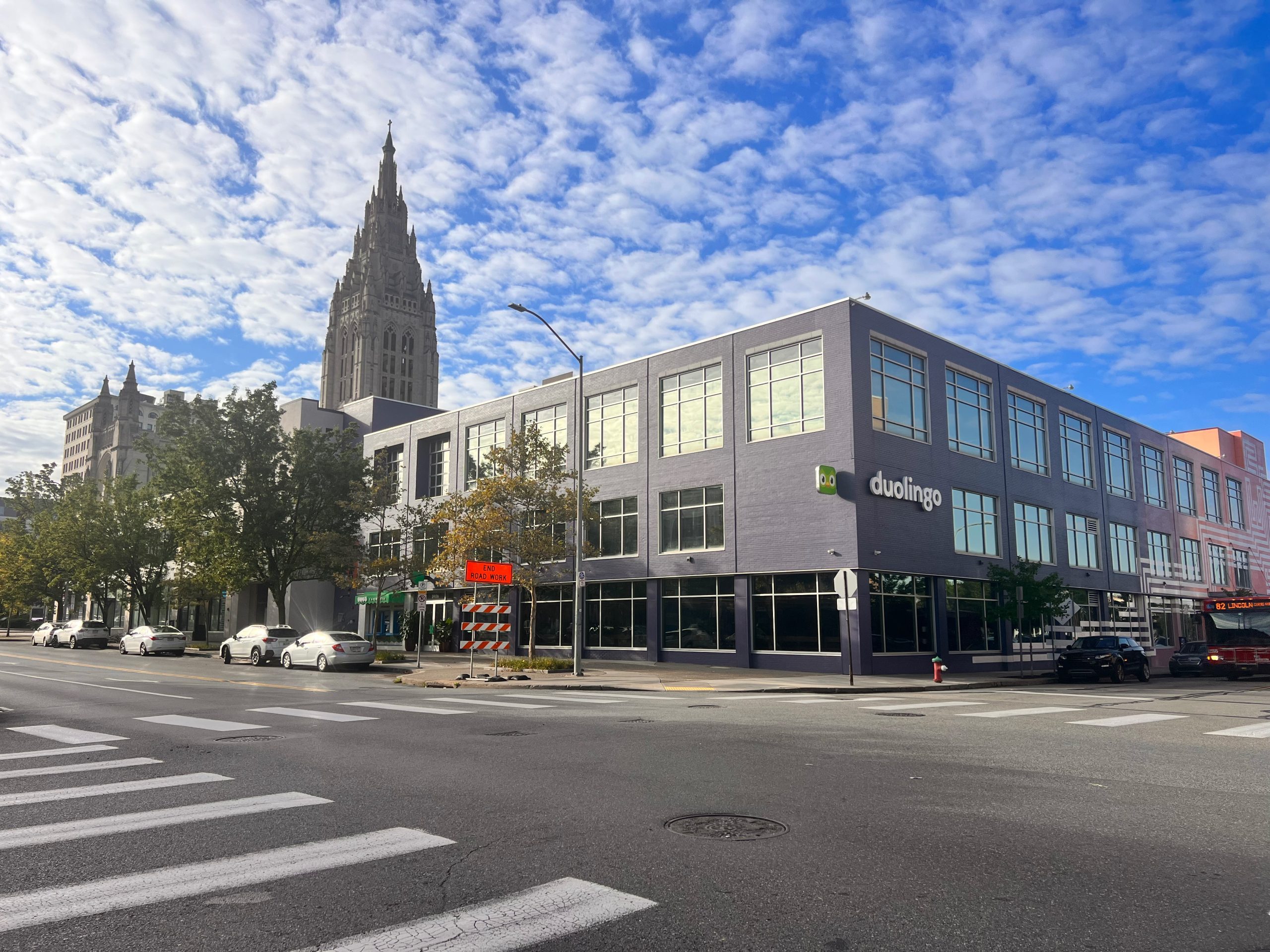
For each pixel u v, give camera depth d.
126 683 22.59
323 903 4.68
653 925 4.34
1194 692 21.67
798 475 29.31
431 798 7.41
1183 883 5.02
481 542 30.45
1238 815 6.69
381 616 48.31
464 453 44.69
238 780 8.29
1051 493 38.69
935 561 30.62
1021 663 29.92
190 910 4.59
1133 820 6.55
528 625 38.56
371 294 133.25
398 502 48.16
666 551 33.12
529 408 40.69
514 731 11.98
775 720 13.44
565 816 6.72
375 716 14.04
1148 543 46.66
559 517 31.31
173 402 43.47
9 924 4.38
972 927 4.32
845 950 4.04
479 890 4.90
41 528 65.62
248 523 42.78
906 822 6.48
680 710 15.30
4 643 59.19
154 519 57.28
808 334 29.73
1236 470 59.28
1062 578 38.34
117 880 5.10
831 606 27.98
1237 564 56.94
